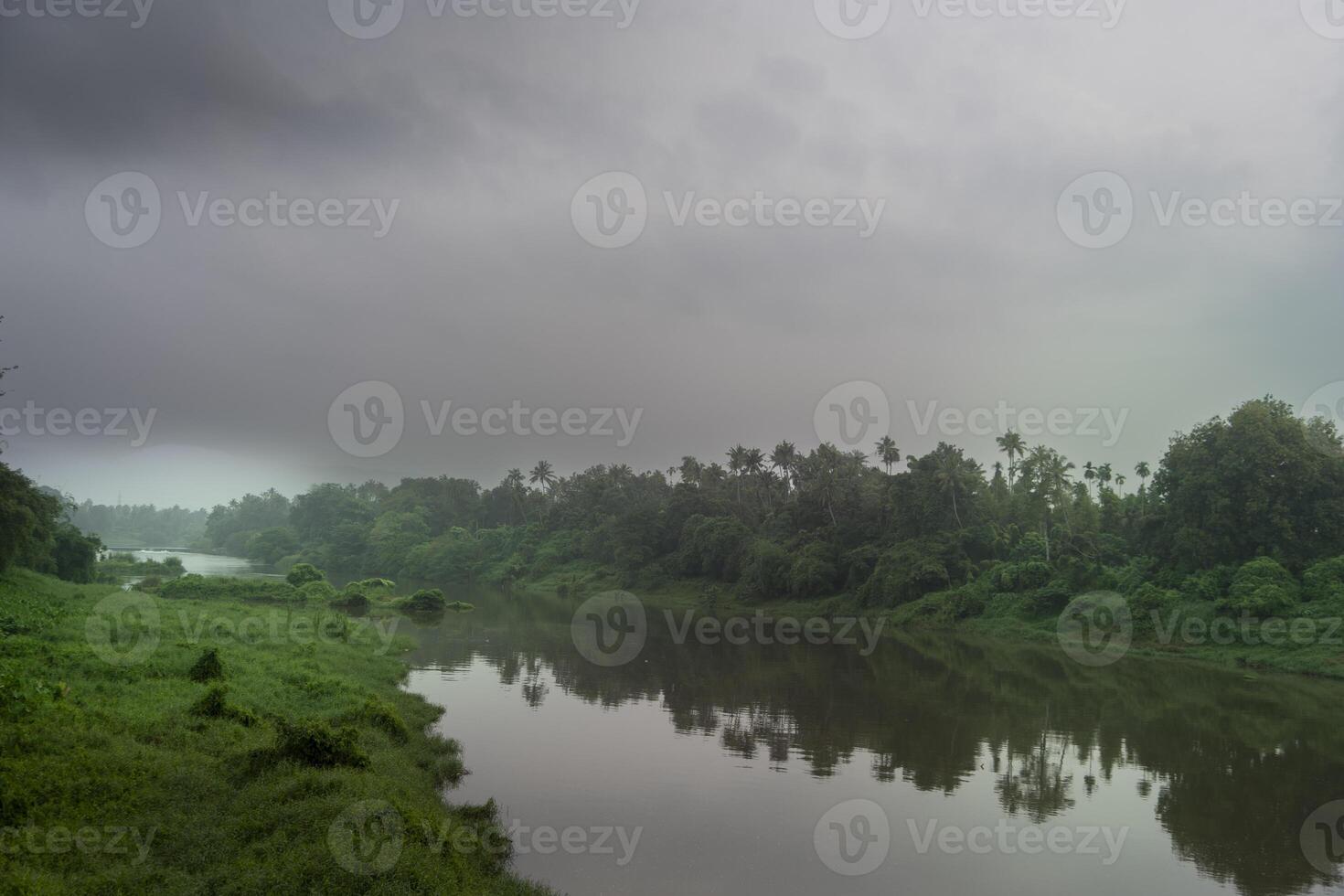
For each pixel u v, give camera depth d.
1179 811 24.50
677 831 21.67
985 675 49.69
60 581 57.78
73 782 15.85
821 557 94.12
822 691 43.31
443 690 38.59
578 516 143.38
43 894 12.19
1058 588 71.44
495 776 25.42
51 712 19.38
